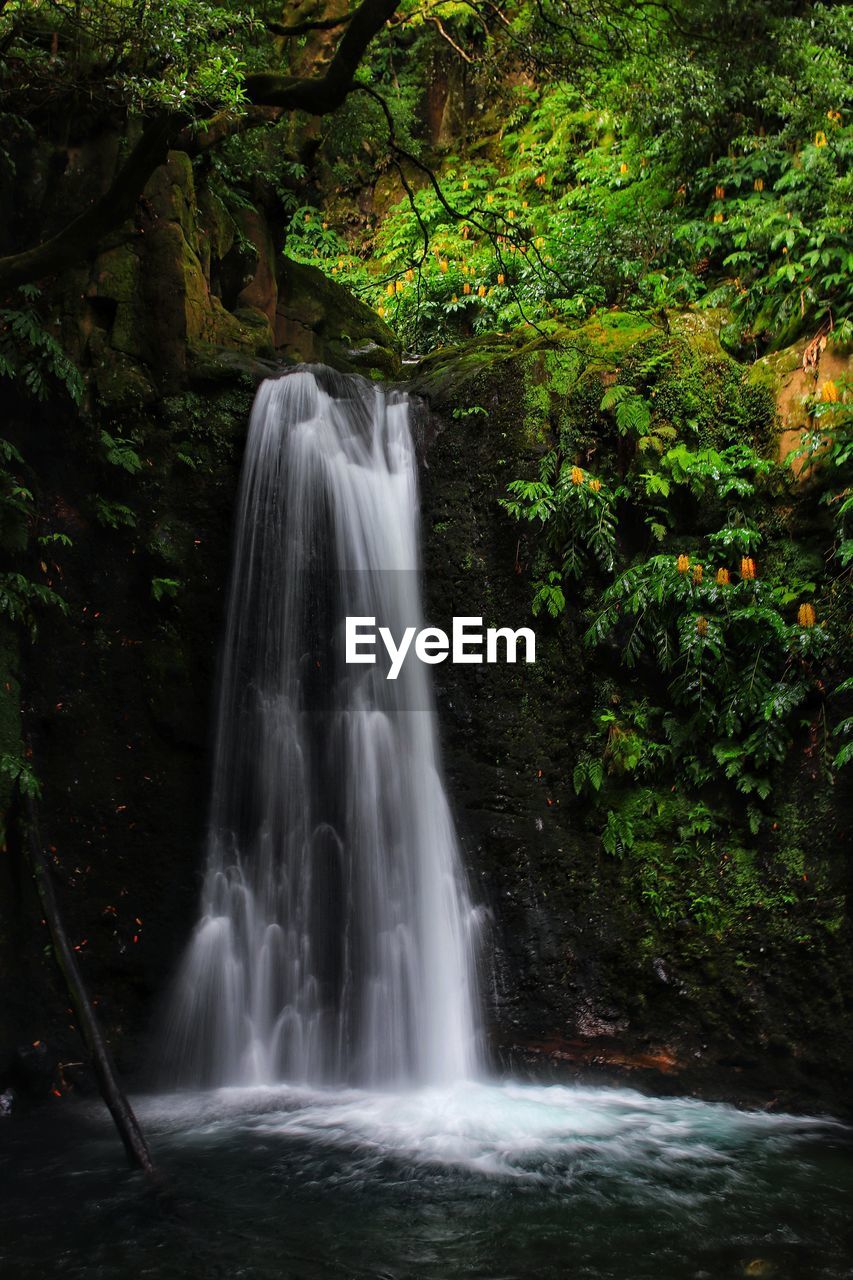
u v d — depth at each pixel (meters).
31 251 6.31
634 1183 5.07
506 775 7.52
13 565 7.04
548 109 14.89
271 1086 6.73
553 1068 6.75
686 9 11.02
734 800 7.41
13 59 7.84
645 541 7.84
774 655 7.38
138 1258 4.20
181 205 8.25
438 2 14.16
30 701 7.05
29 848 6.35
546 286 11.17
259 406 7.78
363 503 7.71
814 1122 6.15
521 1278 4.04
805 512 7.76
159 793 7.27
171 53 6.64
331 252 15.97
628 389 7.85
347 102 11.21
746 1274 4.09
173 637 7.45
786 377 8.12
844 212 8.86
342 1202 4.79
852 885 6.98
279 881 7.13
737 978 7.03
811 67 10.48
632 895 7.32
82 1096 6.38
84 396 7.55
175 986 6.97
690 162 11.06
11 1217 4.61
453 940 7.15
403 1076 6.80
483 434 7.96
